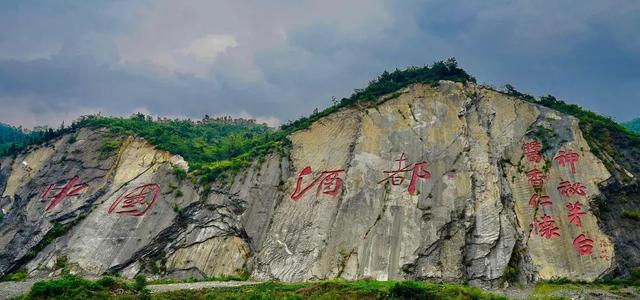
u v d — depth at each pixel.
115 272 36.03
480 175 35.31
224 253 35.66
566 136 36.62
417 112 40.66
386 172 37.16
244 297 26.84
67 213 40.56
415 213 34.12
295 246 34.44
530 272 30.41
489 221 32.62
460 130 38.38
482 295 25.92
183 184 40.56
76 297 27.38
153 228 37.94
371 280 30.70
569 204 32.84
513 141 37.22
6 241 40.06
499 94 40.97
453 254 31.58
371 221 34.44
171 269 35.38
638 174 34.47
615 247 30.44
